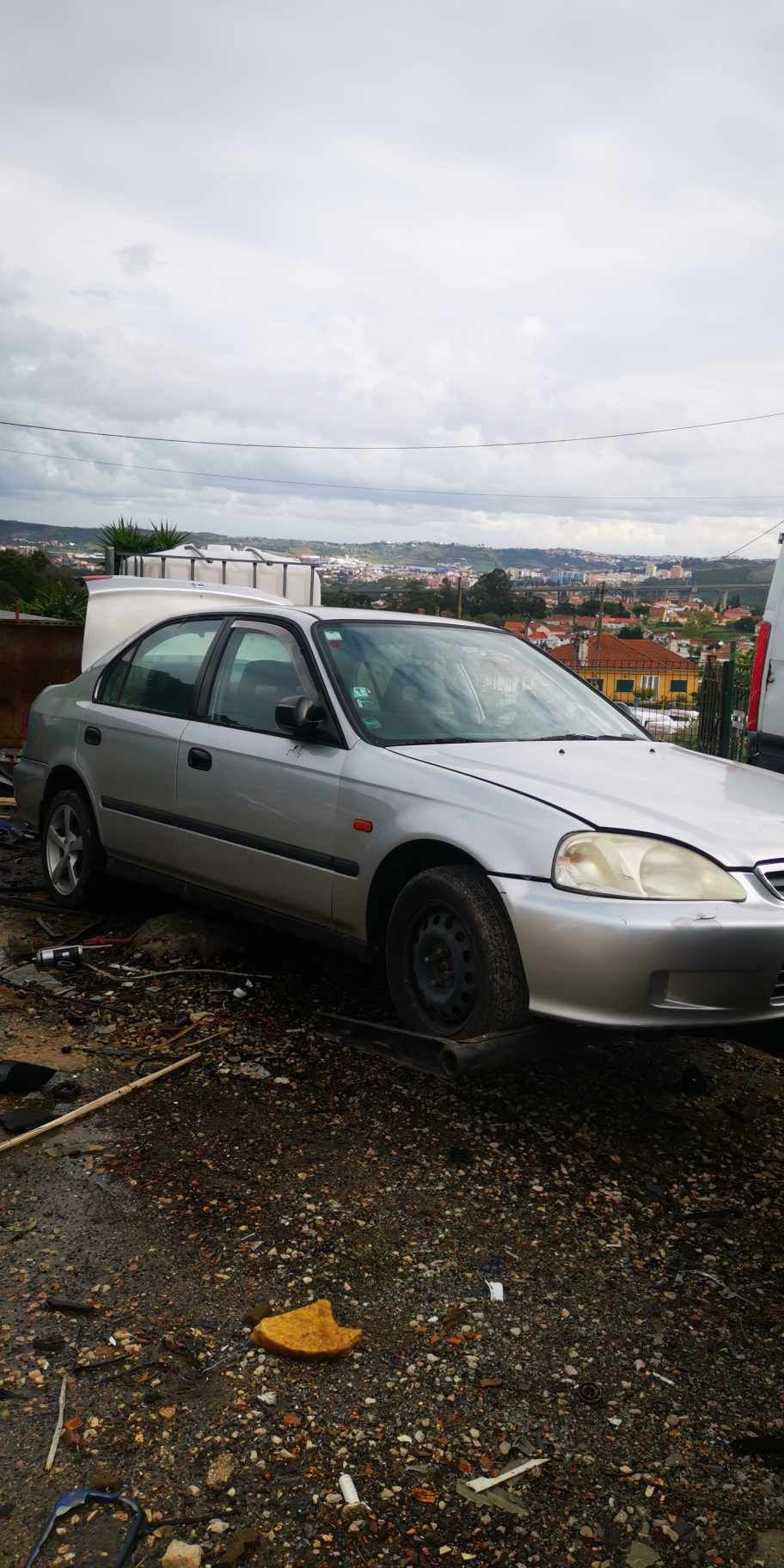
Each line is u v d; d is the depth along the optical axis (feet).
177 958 17.06
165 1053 13.60
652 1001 11.03
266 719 15.53
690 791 13.00
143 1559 6.46
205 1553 6.49
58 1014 14.80
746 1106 13.12
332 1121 12.01
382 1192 10.63
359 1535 6.72
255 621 16.56
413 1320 8.82
